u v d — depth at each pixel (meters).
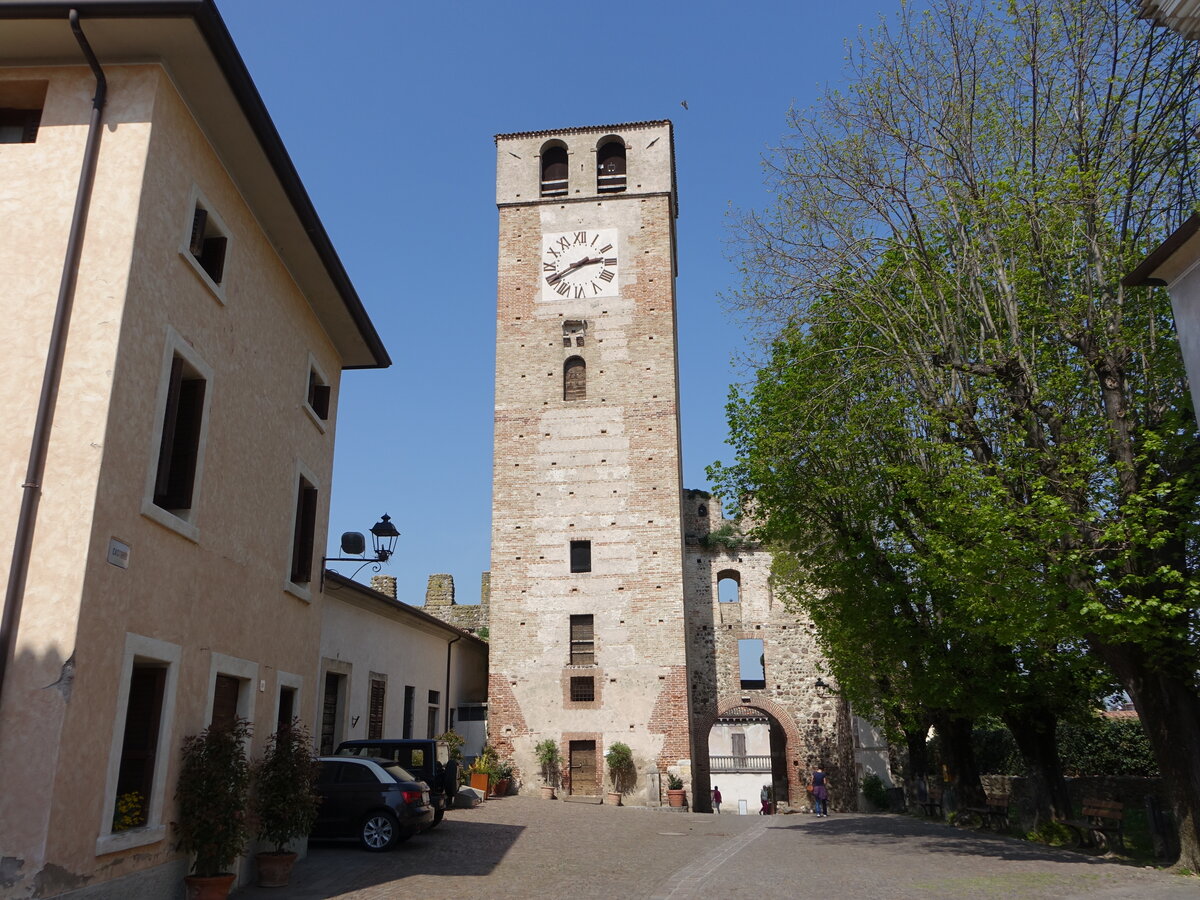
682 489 37.28
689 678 33.53
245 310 12.48
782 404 19.34
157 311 9.80
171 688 10.05
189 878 9.98
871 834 19.64
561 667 30.42
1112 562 12.25
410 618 26.98
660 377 32.91
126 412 9.13
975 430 14.74
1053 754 18.12
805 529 20.83
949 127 15.26
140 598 9.38
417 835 17.09
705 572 37.94
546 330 33.94
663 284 34.00
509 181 35.97
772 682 36.62
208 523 11.15
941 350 15.34
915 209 15.65
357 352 17.30
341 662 21.77
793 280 17.23
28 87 9.98
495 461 32.66
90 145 9.51
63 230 9.33
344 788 15.16
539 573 31.39
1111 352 13.30
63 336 8.96
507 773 29.39
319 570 15.72
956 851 15.54
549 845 16.84
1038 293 14.32
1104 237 13.51
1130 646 13.34
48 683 8.06
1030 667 17.27
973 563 13.20
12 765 7.86
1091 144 13.95
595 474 32.16
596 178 35.75
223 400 11.67
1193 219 10.30
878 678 23.28
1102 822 15.50
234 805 10.48
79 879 8.19
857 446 18.33
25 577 8.30
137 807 9.52
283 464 14.02
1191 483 12.16
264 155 11.65
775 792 40.25
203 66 10.05
